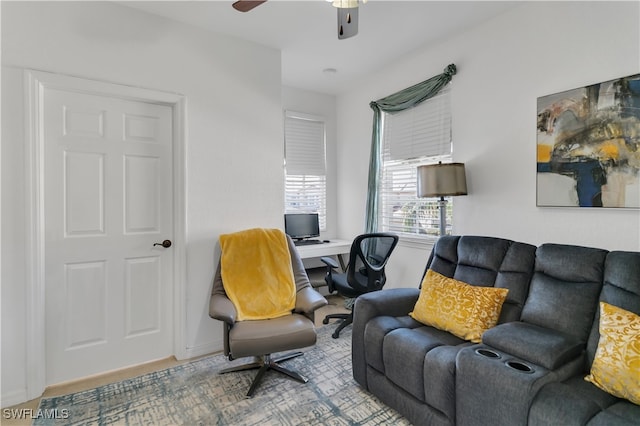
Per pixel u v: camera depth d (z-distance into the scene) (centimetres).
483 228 278
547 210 237
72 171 227
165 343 263
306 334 211
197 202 266
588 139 213
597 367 134
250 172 294
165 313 263
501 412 134
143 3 236
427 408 167
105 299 239
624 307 147
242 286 245
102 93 231
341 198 447
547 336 156
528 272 191
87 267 233
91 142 233
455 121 298
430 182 272
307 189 432
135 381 226
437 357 163
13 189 202
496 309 186
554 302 170
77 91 226
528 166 246
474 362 147
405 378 176
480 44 276
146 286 255
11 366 202
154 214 258
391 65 356
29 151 206
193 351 264
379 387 196
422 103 332
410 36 293
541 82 238
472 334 181
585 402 122
